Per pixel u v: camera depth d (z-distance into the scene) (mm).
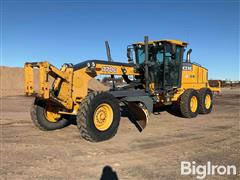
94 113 7566
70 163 5863
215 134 8555
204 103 12938
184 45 11883
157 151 6730
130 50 11734
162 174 5234
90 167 5625
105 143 7508
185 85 12664
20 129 9359
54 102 8266
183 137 8172
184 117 11898
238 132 8852
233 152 6613
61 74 7785
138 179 4996
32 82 7816
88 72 8375
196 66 13508
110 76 9352
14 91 33938
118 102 8180
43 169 5508
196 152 6625
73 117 10414
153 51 11273
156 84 10984
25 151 6723
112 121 7949
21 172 5340
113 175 5195
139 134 8594
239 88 47844
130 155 6414
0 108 16016
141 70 10344
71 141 7711
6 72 43875
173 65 11578
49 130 9055
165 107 14211
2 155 6402
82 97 8305
